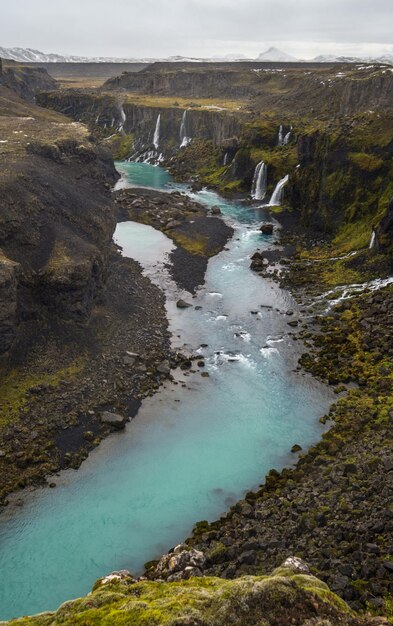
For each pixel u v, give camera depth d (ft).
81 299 204.44
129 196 424.87
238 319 239.09
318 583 70.23
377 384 184.96
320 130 361.30
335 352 209.46
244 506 132.67
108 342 208.33
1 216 199.72
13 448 153.48
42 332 194.18
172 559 105.29
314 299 255.09
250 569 108.78
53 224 220.02
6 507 136.98
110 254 274.36
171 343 218.18
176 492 143.33
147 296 253.44
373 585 97.19
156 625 61.93
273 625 63.16
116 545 126.21
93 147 297.94
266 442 163.43
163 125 640.58
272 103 612.70
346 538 114.73
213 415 176.35
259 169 431.43
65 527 131.44
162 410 178.40
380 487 128.88
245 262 302.45
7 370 178.19
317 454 153.69
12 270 175.22
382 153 318.24
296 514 126.00
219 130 562.25
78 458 154.20
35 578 117.50
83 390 180.65
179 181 511.40
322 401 182.70
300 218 362.33
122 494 142.51
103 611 66.74
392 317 220.84
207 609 65.05
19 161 249.14
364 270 267.18
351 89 486.79
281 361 207.31
